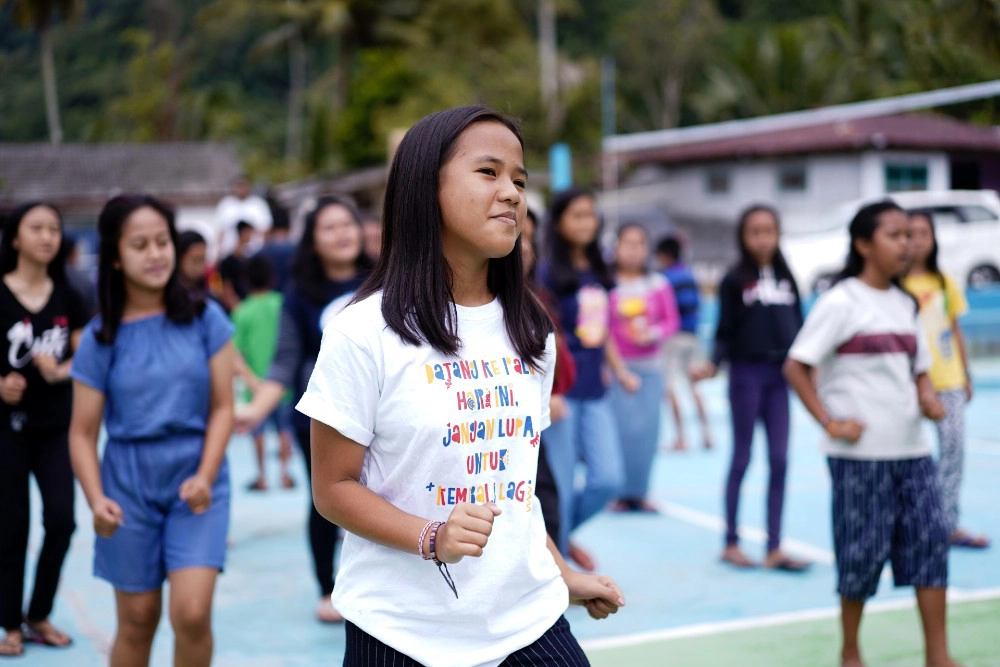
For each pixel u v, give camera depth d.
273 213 9.62
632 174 32.66
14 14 19.67
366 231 5.48
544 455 4.04
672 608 4.73
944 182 8.61
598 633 4.40
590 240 5.23
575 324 5.04
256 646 4.31
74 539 6.05
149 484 3.28
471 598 1.96
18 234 4.15
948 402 5.50
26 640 4.35
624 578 5.25
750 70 23.81
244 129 46.00
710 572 5.32
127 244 3.30
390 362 1.94
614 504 6.79
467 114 1.99
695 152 24.58
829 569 5.35
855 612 3.83
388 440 1.97
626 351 6.55
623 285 6.64
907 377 3.81
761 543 5.93
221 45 49.03
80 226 23.17
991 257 14.05
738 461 5.48
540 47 42.22
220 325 3.46
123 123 33.62
